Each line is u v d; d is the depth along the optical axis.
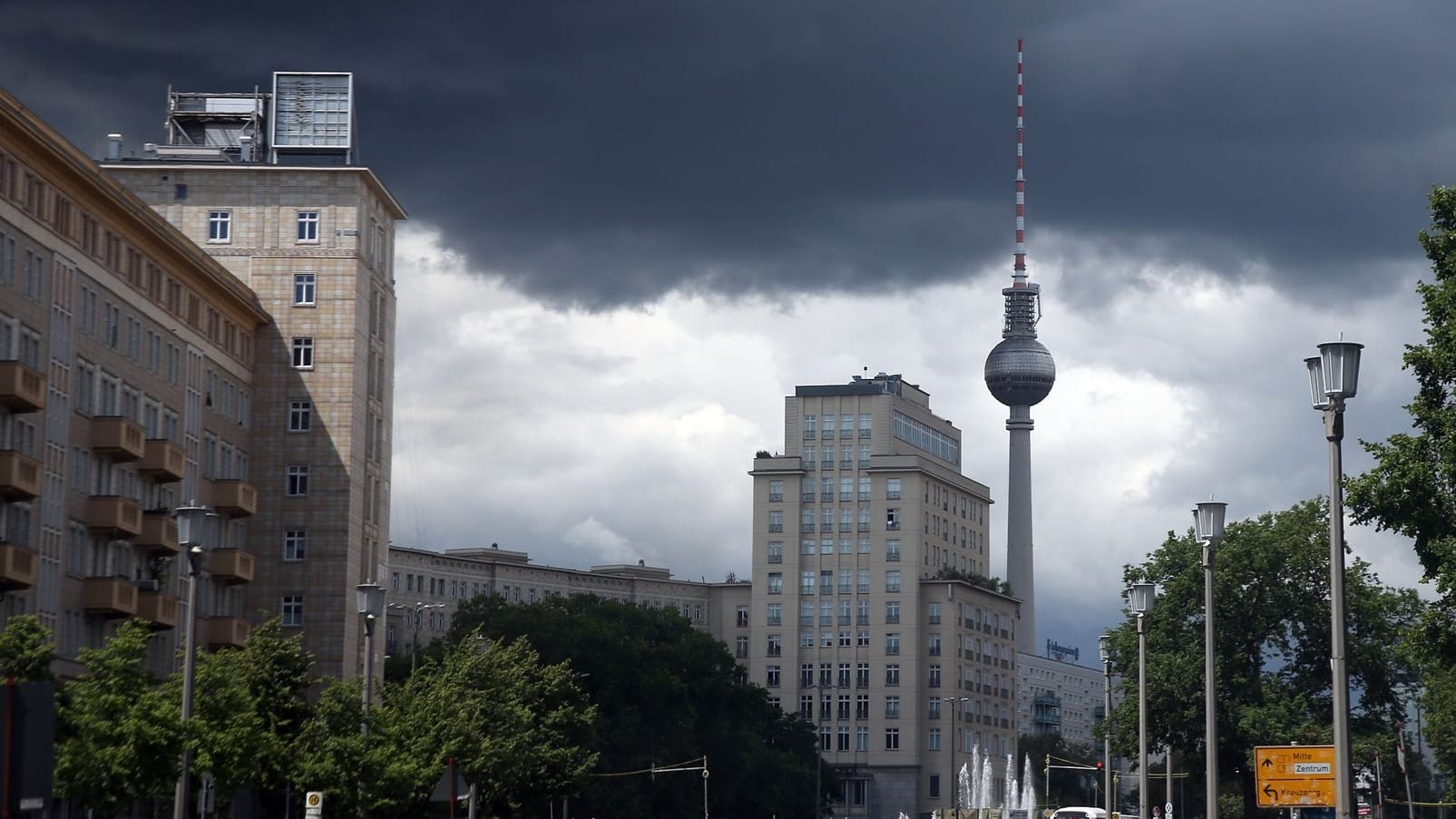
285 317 126.69
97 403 98.25
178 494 110.12
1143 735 69.56
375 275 131.88
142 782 58.25
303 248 127.19
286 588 124.06
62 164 92.19
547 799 115.81
